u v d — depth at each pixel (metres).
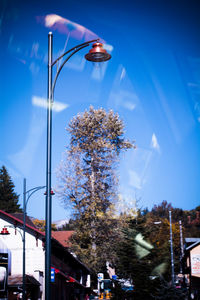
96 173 35.69
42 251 30.36
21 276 28.67
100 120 37.62
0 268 24.14
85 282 46.50
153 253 21.73
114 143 37.31
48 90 8.91
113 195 34.84
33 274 30.02
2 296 24.09
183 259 47.06
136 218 22.53
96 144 35.94
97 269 35.56
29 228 30.59
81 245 36.47
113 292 21.45
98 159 35.62
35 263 30.17
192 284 39.41
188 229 80.69
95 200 34.88
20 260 30.19
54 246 31.28
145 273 21.06
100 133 37.53
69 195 35.94
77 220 35.69
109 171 35.69
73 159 36.34
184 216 88.38
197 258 40.31
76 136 37.31
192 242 46.41
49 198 8.60
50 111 8.84
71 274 39.66
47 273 8.40
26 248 30.36
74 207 35.41
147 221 22.95
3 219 30.72
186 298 17.61
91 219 35.25
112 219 34.28
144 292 20.81
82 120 37.66
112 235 34.19
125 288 21.52
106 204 35.06
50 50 9.00
